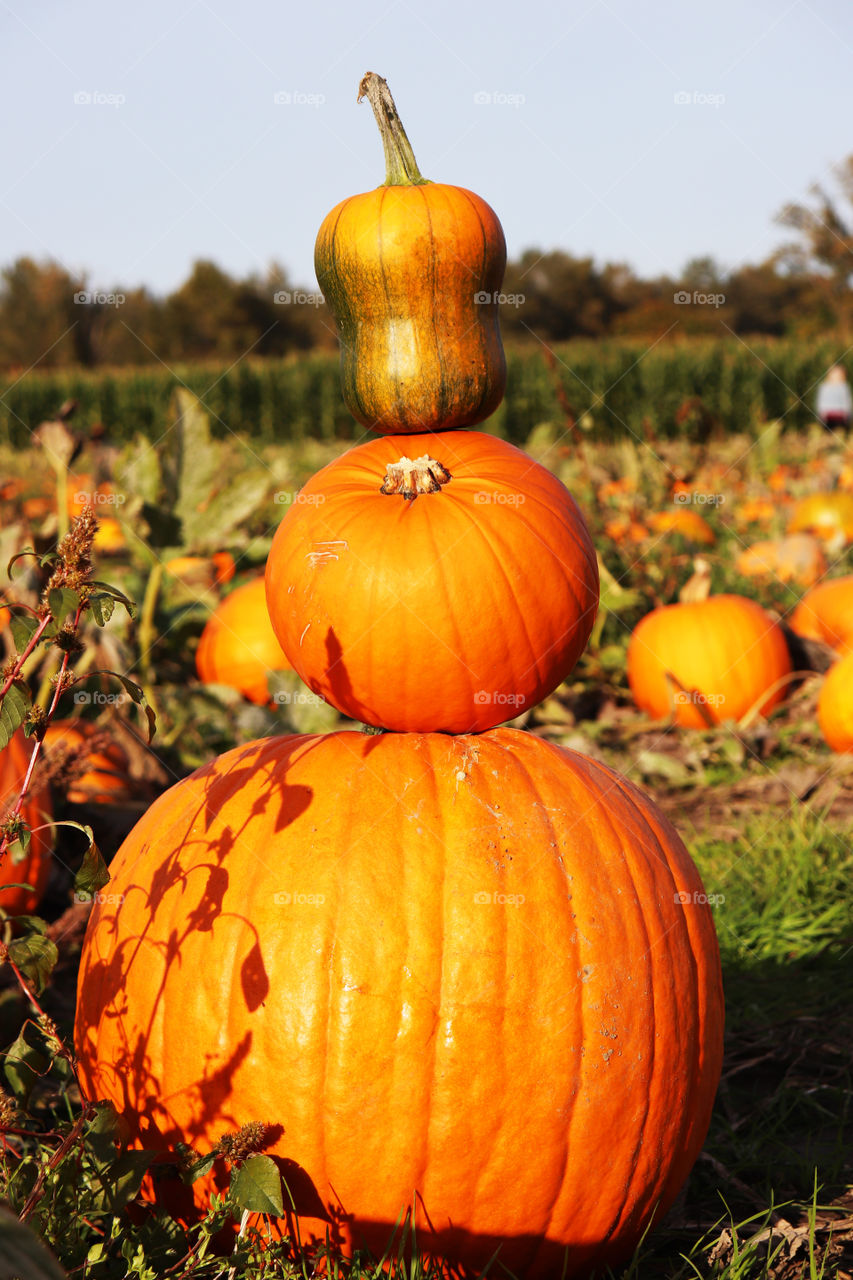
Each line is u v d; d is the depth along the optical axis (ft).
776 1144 7.54
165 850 6.11
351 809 5.81
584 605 6.36
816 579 22.47
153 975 5.78
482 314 6.42
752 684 16.48
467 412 6.53
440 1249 5.56
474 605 5.96
